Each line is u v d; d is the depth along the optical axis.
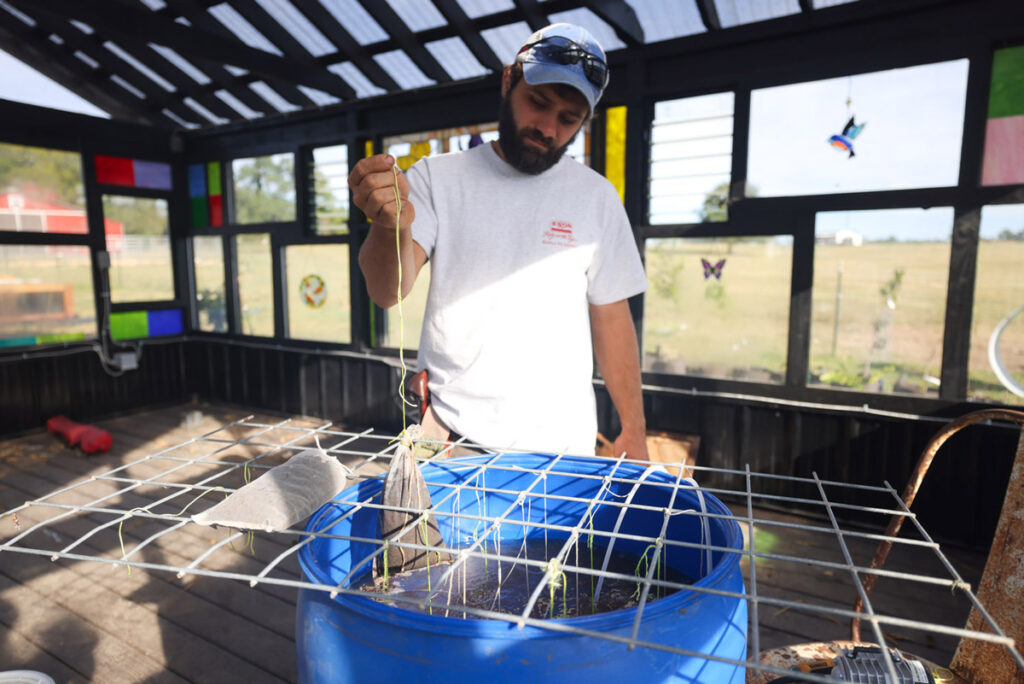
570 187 1.37
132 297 5.95
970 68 2.96
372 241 1.06
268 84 5.01
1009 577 0.99
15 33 5.06
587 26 3.81
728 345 3.84
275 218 5.70
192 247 6.37
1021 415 1.02
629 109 3.92
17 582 2.84
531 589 0.89
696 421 3.94
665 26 3.67
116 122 5.64
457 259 1.34
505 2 3.73
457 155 1.38
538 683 0.63
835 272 3.44
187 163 6.20
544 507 1.10
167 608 2.64
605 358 1.50
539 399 1.34
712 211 3.81
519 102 1.22
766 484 3.75
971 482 3.16
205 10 4.38
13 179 5.04
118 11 3.64
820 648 1.14
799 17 3.32
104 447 4.66
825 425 3.54
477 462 1.10
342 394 5.46
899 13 3.10
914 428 3.28
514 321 1.32
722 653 0.73
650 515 1.01
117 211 5.78
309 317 5.62
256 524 0.73
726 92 3.68
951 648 2.36
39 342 5.28
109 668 2.25
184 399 6.38
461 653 0.64
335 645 0.72
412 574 0.90
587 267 1.41
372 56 4.48
